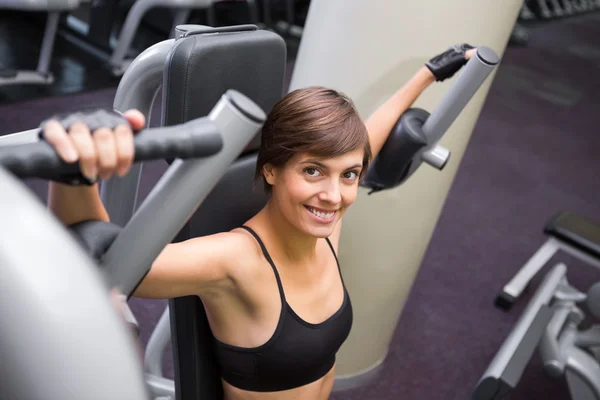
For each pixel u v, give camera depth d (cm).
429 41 148
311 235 93
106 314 28
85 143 46
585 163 448
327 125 86
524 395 226
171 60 94
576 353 201
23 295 26
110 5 424
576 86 626
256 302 97
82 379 27
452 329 250
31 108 332
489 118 498
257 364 101
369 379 214
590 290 220
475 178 388
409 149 115
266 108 109
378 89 155
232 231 100
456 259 298
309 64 163
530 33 798
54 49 417
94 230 59
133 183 111
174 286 85
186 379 112
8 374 26
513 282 273
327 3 156
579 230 264
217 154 49
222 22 220
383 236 179
